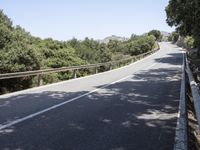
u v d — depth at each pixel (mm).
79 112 10492
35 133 7832
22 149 6574
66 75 37156
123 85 19125
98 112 10508
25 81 26375
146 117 9781
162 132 8016
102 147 6750
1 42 27312
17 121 9109
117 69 35219
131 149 6641
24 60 26922
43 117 9672
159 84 19500
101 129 8266
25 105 11844
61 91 16328
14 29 37094
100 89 17125
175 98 13680
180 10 34875
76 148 6664
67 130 8125
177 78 23500
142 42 92750
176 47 109188
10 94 15156
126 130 8188
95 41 80125
